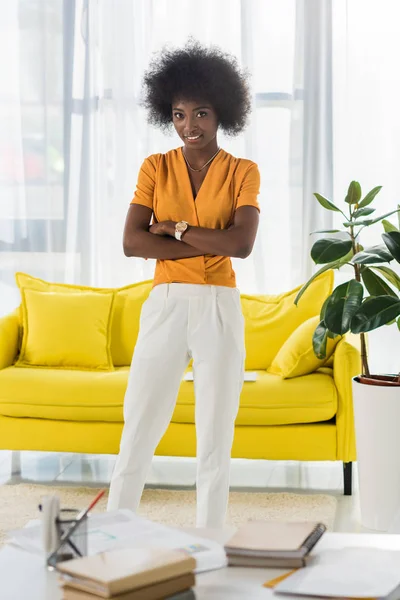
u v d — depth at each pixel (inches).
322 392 144.9
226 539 65.2
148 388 105.7
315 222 190.7
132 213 111.0
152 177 111.4
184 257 106.0
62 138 195.6
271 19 189.6
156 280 108.2
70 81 194.9
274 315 167.9
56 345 164.7
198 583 55.3
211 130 108.3
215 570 57.7
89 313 168.1
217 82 107.4
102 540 61.9
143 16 192.2
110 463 168.4
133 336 171.8
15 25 195.6
